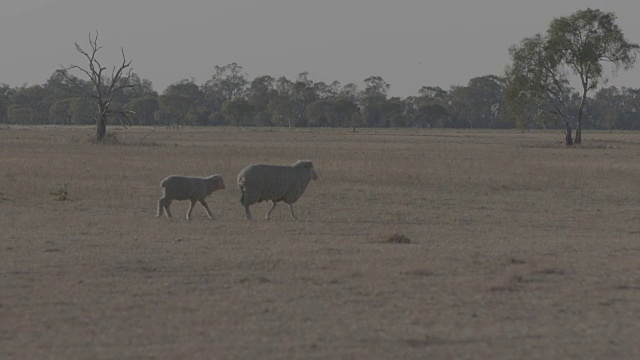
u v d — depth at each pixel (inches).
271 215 3553.2
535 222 3442.4
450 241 2780.5
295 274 2128.4
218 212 3597.4
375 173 5580.7
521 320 1732.3
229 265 2235.5
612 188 4933.6
